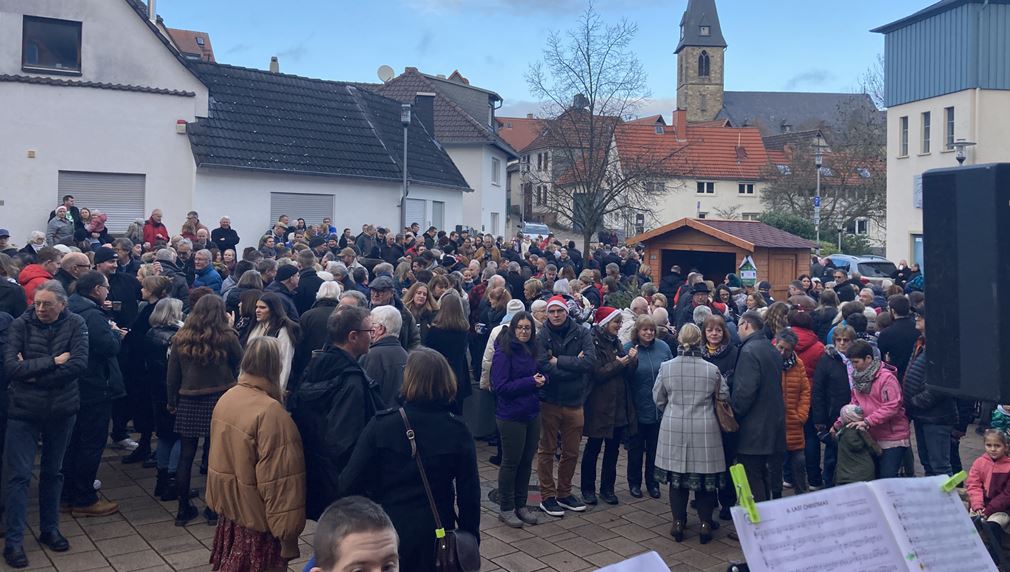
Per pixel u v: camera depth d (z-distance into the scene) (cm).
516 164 5900
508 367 728
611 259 2123
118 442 948
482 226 3434
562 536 725
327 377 496
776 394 712
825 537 252
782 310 862
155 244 1435
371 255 1698
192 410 693
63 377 616
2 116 1775
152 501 767
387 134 2494
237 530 475
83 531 687
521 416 727
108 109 1883
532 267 1670
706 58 9975
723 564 667
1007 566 580
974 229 258
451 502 463
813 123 8438
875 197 4522
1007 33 3138
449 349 860
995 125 3144
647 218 3712
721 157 6028
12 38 1803
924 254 279
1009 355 252
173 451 769
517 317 733
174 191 1962
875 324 1029
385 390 660
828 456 878
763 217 4259
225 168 1947
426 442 452
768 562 244
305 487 478
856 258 3019
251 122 2122
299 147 2161
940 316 271
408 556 441
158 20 2581
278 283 893
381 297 838
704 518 714
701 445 699
